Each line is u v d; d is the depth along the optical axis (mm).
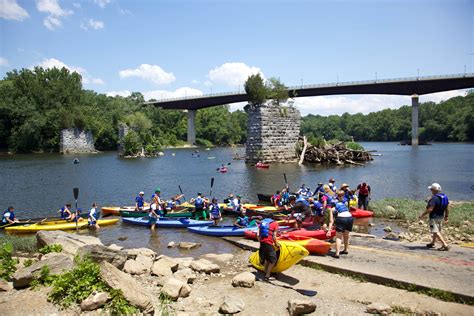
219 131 138000
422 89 92062
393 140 170000
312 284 9266
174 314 7508
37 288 7789
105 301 7344
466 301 7617
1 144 86500
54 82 92438
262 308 7969
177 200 22625
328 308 7840
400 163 52719
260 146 50875
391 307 7691
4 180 38156
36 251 12914
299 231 13312
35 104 86938
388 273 9094
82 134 87375
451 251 11070
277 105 52531
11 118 84562
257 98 50750
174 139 121812
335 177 37531
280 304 8172
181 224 17766
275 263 9766
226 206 21125
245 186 32500
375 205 20328
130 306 7328
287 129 53219
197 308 8000
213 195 28562
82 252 9023
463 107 139375
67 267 8422
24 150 84562
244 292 8953
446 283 8305
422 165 49344
